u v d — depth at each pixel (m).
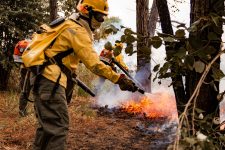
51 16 10.38
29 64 3.45
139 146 5.39
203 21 2.59
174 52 2.49
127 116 7.77
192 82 3.13
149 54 2.72
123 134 6.13
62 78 3.48
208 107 3.04
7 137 5.29
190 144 1.93
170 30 3.69
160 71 2.54
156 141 5.67
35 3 10.40
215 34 2.38
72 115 7.20
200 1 2.95
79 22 3.58
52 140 3.47
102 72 3.42
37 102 3.54
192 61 2.38
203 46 2.48
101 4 3.62
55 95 3.44
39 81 3.47
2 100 8.59
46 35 3.55
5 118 6.67
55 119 3.47
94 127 6.50
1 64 9.98
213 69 2.39
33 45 3.54
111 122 7.06
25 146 4.98
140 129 6.52
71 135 5.78
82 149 5.08
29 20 10.22
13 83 10.66
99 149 5.14
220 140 2.21
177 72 2.90
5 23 9.62
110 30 2.64
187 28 2.37
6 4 10.08
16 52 6.06
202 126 2.23
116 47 2.75
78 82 3.81
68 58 3.52
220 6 2.58
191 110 2.58
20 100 6.56
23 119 6.28
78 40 3.44
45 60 3.47
